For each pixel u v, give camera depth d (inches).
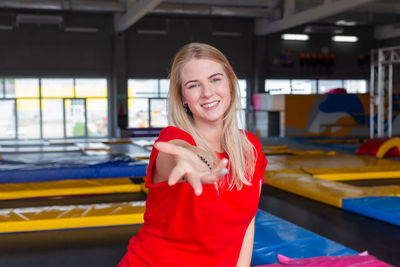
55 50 687.1
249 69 765.3
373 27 807.7
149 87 727.1
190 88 44.1
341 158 352.8
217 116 44.4
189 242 44.6
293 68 776.9
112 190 231.0
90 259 130.8
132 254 47.1
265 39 759.1
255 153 48.0
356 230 161.0
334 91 666.2
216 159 43.9
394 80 720.3
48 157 337.4
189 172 32.8
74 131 705.0
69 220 159.8
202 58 43.6
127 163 275.9
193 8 637.3
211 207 43.4
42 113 690.2
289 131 622.5
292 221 176.1
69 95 699.4
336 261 92.6
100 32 702.5
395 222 163.9
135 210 171.2
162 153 40.0
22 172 243.6
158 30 722.8
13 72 673.0
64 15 685.3
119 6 616.7
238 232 47.5
